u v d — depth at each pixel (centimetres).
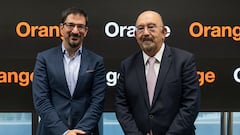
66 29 251
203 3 304
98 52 307
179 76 240
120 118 248
